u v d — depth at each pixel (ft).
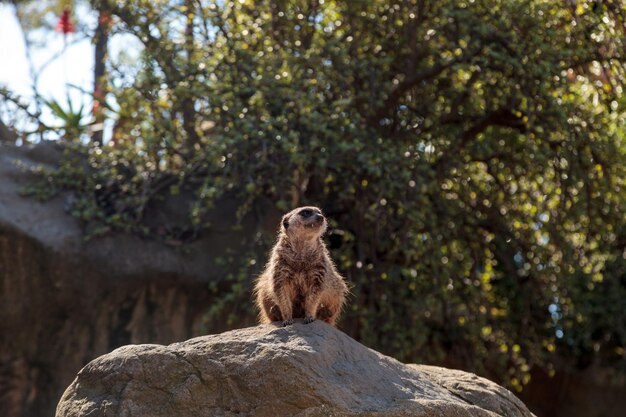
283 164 38.14
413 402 18.90
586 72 40.78
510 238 43.47
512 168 43.01
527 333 47.24
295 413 18.12
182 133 41.78
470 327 43.32
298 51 41.06
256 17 41.98
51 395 38.09
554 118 39.88
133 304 38.96
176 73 40.55
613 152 39.75
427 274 41.57
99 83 48.75
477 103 42.32
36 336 38.09
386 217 40.16
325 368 18.89
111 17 43.57
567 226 43.47
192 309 39.55
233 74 39.52
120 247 38.83
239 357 18.93
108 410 19.04
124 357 19.56
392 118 42.75
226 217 40.47
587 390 54.85
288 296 22.07
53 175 39.75
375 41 43.14
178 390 18.89
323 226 22.13
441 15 41.34
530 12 39.27
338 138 37.65
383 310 40.55
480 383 21.80
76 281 38.01
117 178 40.34
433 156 42.55
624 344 51.80
